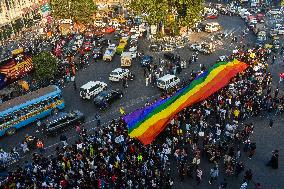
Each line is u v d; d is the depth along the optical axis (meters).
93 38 81.12
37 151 46.31
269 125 49.94
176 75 64.75
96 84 58.75
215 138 46.41
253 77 58.16
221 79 52.91
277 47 73.81
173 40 79.94
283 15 95.88
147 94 58.84
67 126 50.00
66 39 80.00
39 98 52.12
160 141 44.84
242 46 76.94
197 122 47.78
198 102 50.62
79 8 86.25
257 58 66.50
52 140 48.56
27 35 85.00
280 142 46.75
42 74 60.50
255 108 51.59
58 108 54.47
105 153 41.66
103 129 47.56
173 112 45.41
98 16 93.12
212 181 40.06
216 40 81.06
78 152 42.50
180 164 41.34
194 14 78.75
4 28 82.50
